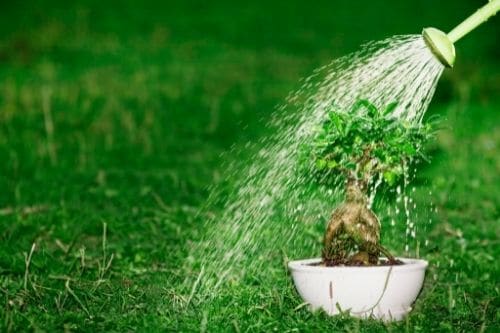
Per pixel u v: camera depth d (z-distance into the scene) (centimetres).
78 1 2605
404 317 629
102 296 693
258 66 2123
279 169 726
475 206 1055
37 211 1019
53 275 752
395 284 610
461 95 1791
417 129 633
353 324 600
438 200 1048
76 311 657
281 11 2609
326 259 649
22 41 2238
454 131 1497
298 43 2355
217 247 829
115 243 887
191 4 2647
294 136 705
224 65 2131
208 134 1557
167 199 1087
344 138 622
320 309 623
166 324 620
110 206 1045
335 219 642
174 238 898
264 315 640
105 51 2212
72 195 1091
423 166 1240
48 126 1438
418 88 676
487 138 1454
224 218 924
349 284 607
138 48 2261
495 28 2295
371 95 677
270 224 860
